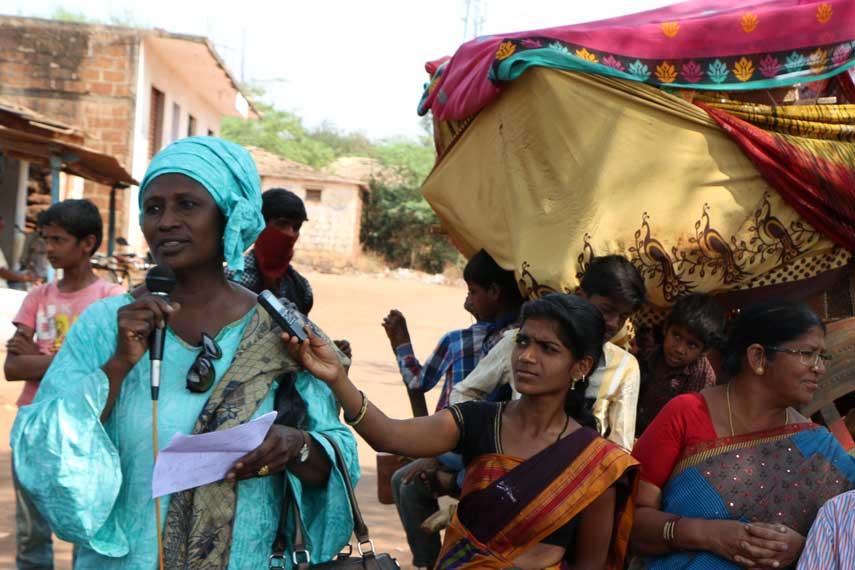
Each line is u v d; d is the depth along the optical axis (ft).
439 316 74.38
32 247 52.44
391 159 154.71
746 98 15.05
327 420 9.15
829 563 9.66
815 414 15.11
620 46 14.37
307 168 143.33
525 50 14.42
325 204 136.77
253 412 8.54
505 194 15.23
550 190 14.48
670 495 10.69
